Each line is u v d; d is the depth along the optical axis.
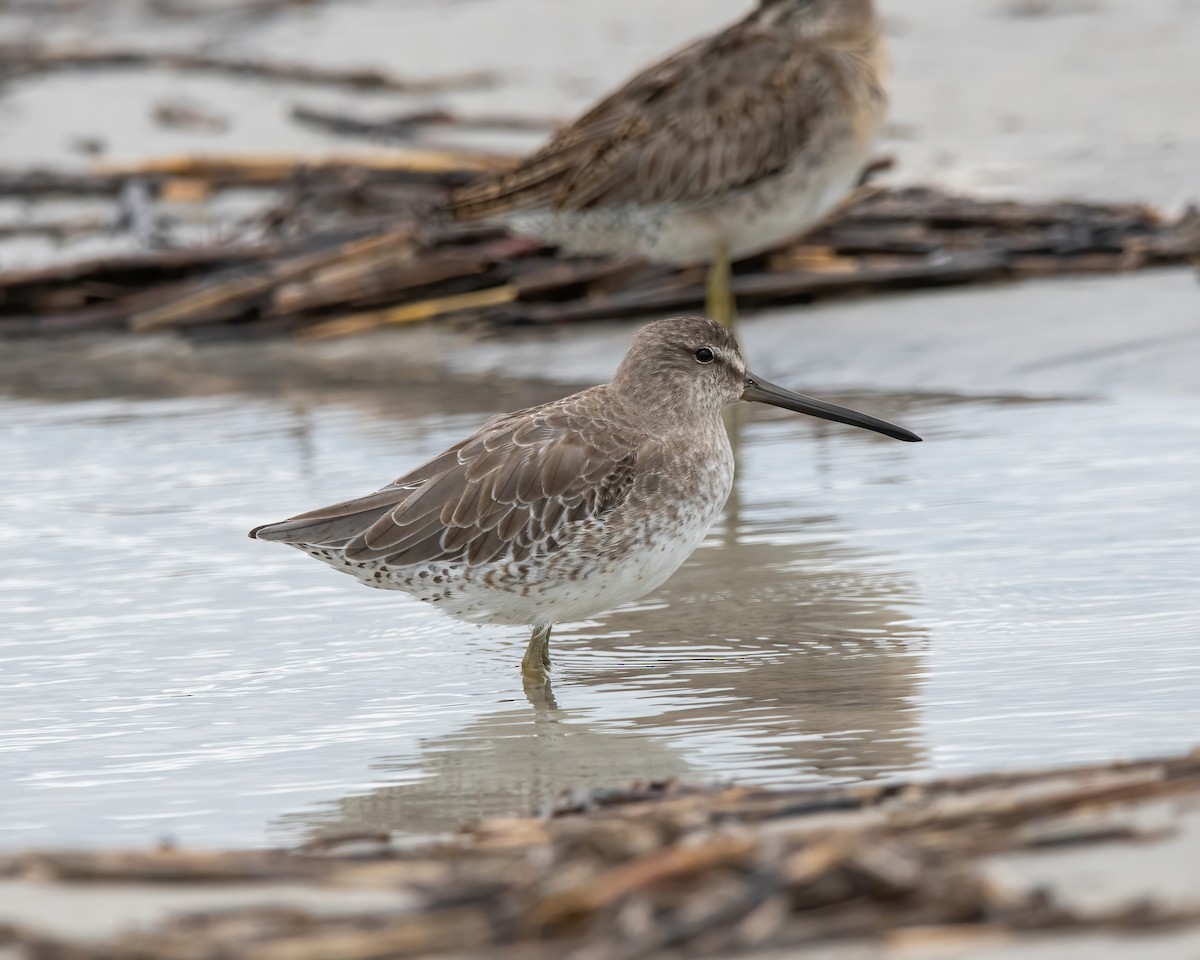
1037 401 15.39
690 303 18.64
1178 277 17.80
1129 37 27.03
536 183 17.44
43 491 14.61
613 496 10.99
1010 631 10.76
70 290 20.52
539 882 6.51
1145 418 14.60
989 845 6.95
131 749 9.78
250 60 28.45
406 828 8.64
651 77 17.50
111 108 26.86
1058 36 27.44
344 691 10.61
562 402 11.52
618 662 10.92
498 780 9.21
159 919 6.71
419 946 6.24
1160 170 21.53
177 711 10.33
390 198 21.42
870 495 13.50
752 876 6.36
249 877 7.04
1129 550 11.90
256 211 22.80
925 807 7.51
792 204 17.38
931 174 22.19
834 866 6.38
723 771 9.07
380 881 6.96
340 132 25.41
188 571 12.69
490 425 11.41
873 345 17.19
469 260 19.70
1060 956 6.00
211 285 20.25
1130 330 16.45
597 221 17.48
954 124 24.12
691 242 17.52
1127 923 6.16
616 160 17.23
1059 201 20.27
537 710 10.20
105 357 19.28
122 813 8.92
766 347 17.58
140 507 14.10
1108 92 24.69
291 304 19.56
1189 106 23.81
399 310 19.53
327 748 9.74
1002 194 21.23
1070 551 11.98
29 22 32.62
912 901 6.32
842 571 12.03
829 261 19.11
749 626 11.27
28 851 7.37
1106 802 7.39
